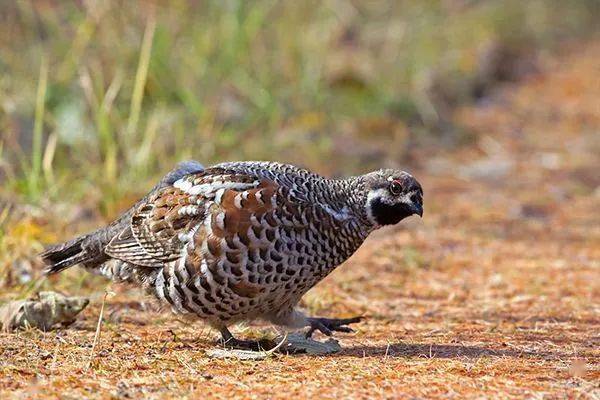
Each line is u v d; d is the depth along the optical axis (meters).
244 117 21.53
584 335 12.09
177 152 18.55
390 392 9.23
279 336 11.32
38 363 10.10
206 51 22.70
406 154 22.17
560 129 25.09
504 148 23.33
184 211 10.67
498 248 16.97
